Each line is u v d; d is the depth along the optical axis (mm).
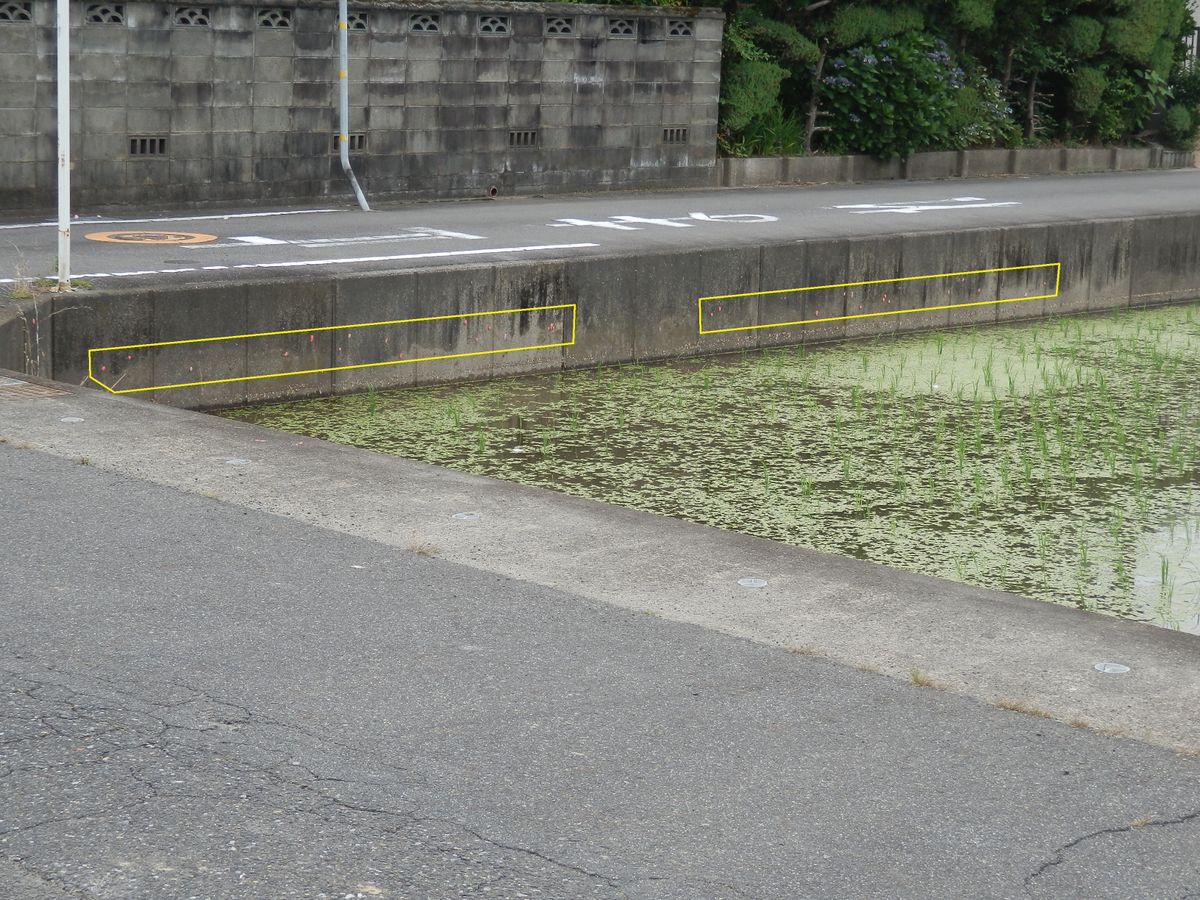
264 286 11969
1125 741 4551
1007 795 4191
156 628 5215
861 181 23688
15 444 7410
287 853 3785
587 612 5500
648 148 21078
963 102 25156
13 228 15062
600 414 12375
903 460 11055
